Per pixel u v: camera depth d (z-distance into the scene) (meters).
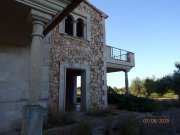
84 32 10.73
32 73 3.73
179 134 6.57
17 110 6.50
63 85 9.23
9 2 3.63
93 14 11.39
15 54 6.66
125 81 14.88
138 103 11.70
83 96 10.19
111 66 13.36
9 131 6.16
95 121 7.51
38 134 3.51
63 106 9.03
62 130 6.07
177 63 21.73
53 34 9.26
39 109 3.61
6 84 6.35
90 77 10.52
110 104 14.36
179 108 13.70
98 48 11.30
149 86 27.38
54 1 4.07
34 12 3.87
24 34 5.51
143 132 6.50
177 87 21.16
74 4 3.77
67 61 9.59
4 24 4.72
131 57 15.29
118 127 6.60
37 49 3.85
